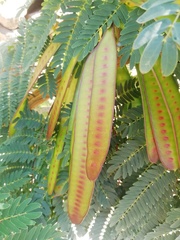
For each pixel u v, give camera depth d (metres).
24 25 0.34
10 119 0.32
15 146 0.30
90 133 0.22
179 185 0.28
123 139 0.29
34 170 0.31
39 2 0.32
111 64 0.22
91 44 0.24
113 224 0.27
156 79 0.24
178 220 0.27
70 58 0.25
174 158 0.24
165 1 0.15
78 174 0.25
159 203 0.28
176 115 0.24
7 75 0.33
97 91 0.22
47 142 0.31
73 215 0.26
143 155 0.28
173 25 0.14
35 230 0.23
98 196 0.29
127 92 0.30
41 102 0.35
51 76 0.32
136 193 0.27
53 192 0.29
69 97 0.30
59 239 0.23
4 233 0.23
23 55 0.33
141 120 0.28
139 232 0.28
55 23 0.27
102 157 0.22
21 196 0.26
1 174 0.29
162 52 0.14
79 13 0.25
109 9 0.24
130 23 0.22
